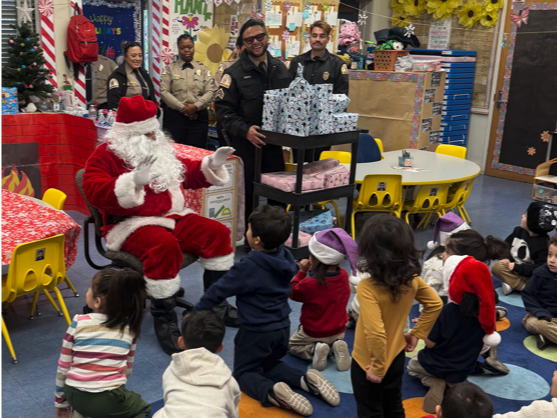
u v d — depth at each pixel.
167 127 6.62
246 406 2.73
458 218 3.60
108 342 2.28
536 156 8.05
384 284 2.22
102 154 3.18
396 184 4.97
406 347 2.47
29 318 3.52
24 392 2.77
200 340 2.20
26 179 5.19
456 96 8.30
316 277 2.94
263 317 2.73
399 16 9.26
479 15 8.29
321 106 4.17
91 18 7.13
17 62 5.23
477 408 1.82
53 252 3.13
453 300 2.69
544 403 2.16
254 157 4.83
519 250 4.21
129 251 3.27
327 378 3.02
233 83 4.68
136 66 6.08
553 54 7.66
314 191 4.34
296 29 7.30
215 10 7.54
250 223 2.73
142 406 2.42
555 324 3.40
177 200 3.43
